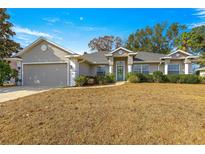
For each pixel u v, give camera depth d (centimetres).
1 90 1266
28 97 880
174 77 1720
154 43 4419
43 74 1789
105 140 398
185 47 3534
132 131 437
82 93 967
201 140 391
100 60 2255
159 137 406
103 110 598
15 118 536
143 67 2150
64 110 605
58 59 1748
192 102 738
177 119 514
